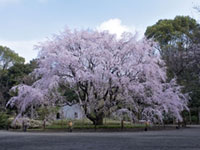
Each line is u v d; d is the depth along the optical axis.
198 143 11.84
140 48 22.73
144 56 23.05
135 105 22.83
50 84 21.83
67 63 21.41
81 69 22.00
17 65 46.22
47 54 22.64
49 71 22.36
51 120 26.61
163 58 34.00
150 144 11.37
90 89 23.06
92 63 23.16
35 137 15.80
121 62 23.09
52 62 22.30
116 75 22.09
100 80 21.30
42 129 23.31
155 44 24.67
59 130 22.44
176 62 33.09
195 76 31.06
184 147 10.21
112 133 19.36
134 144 11.37
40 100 23.36
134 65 22.41
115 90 22.75
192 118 40.69
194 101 33.22
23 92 22.30
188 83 31.42
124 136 16.23
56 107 26.39
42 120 26.47
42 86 22.94
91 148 9.87
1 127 26.83
